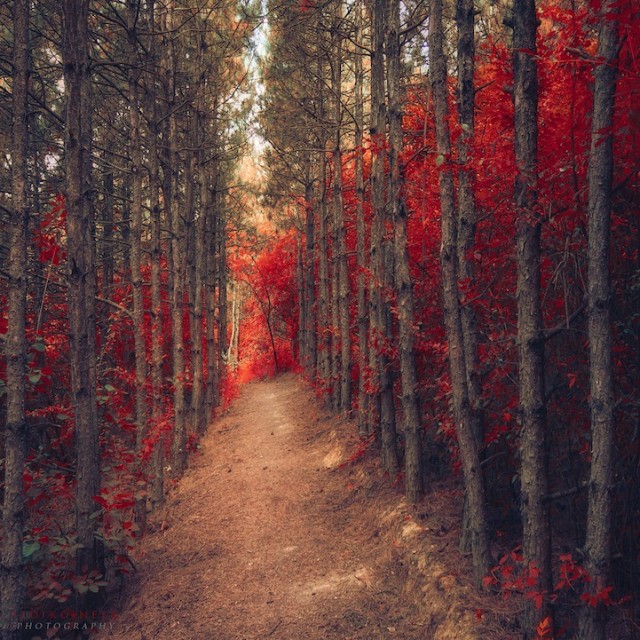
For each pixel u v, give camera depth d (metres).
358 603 5.41
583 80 3.78
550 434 5.23
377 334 8.08
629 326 4.08
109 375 10.68
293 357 30.77
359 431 10.61
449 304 4.86
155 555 7.46
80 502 6.19
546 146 4.57
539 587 3.78
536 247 3.86
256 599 5.89
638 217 4.09
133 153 8.60
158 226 9.69
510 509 5.71
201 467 12.02
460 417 4.84
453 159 5.00
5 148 8.43
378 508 7.44
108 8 9.41
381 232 8.33
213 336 17.61
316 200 19.58
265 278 30.81
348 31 11.00
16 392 5.15
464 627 4.27
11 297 5.17
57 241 6.57
